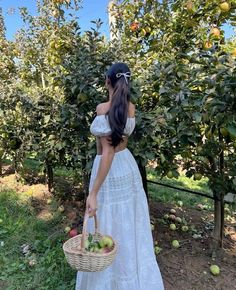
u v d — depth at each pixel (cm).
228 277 265
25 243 315
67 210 386
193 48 336
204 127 264
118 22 400
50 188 439
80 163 365
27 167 538
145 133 273
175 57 312
